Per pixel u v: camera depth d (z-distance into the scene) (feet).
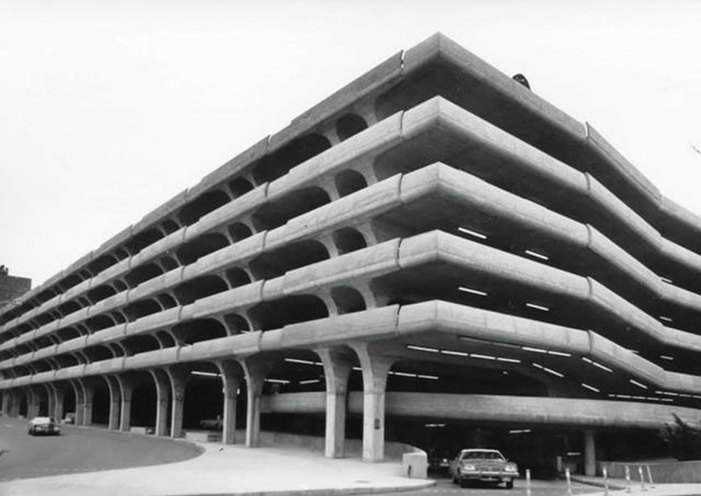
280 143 138.92
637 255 167.73
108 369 218.38
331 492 67.31
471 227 116.16
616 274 141.38
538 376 134.72
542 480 104.27
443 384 175.94
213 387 251.80
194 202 179.93
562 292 114.83
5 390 365.40
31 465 94.99
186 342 190.19
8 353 357.61
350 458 116.26
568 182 121.70
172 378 187.93
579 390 142.20
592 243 123.13
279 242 131.95
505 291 119.55
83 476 75.00
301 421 180.86
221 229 162.09
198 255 190.60
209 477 76.02
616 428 117.80
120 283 230.68
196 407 258.37
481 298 127.13
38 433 180.55
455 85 111.86
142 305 216.13
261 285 136.77
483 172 118.83
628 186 151.53
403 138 105.60
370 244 114.83
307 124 130.52
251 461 103.55
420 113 102.68
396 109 120.16
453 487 82.53
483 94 114.11
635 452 134.62
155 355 185.88
